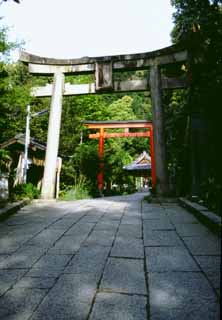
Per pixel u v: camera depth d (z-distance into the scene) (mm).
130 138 38594
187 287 2455
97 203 8836
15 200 8375
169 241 3979
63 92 10500
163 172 9133
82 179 15188
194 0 10180
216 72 6480
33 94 9805
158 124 9430
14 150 14000
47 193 9703
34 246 3854
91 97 24141
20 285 2555
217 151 7234
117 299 2260
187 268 2912
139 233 4508
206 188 6844
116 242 3984
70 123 20031
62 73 10469
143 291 2396
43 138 20984
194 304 2150
